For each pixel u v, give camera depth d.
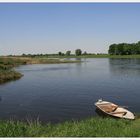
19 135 11.05
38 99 33.19
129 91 38.62
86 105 29.11
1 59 107.38
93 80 53.38
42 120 23.14
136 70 72.44
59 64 116.44
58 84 47.75
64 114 25.19
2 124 12.27
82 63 123.12
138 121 14.82
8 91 39.84
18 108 28.09
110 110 24.75
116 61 133.50
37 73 69.56
